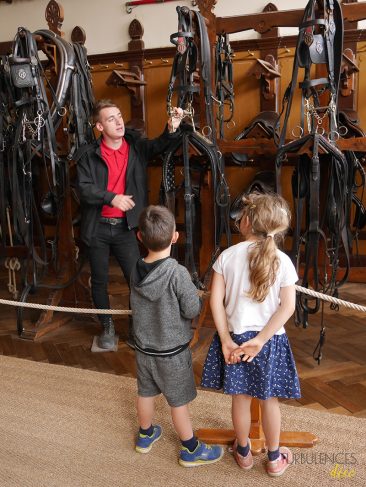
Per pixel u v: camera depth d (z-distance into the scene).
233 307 1.87
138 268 1.97
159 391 2.08
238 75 5.11
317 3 2.93
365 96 4.74
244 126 5.18
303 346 3.28
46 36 3.52
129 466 2.06
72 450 2.18
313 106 3.09
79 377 2.86
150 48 5.45
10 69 3.21
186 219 3.08
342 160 3.03
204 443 2.11
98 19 5.71
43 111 3.31
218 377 1.96
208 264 3.54
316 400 2.60
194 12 3.12
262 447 2.11
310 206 2.95
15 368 2.99
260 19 3.32
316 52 2.88
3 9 6.01
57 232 3.67
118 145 3.06
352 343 3.31
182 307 1.93
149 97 5.48
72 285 3.91
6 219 4.20
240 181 5.38
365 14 3.29
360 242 4.98
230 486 1.93
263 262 1.75
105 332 3.35
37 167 4.47
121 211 3.13
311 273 4.09
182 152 3.19
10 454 2.16
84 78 3.72
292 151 3.08
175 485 1.95
